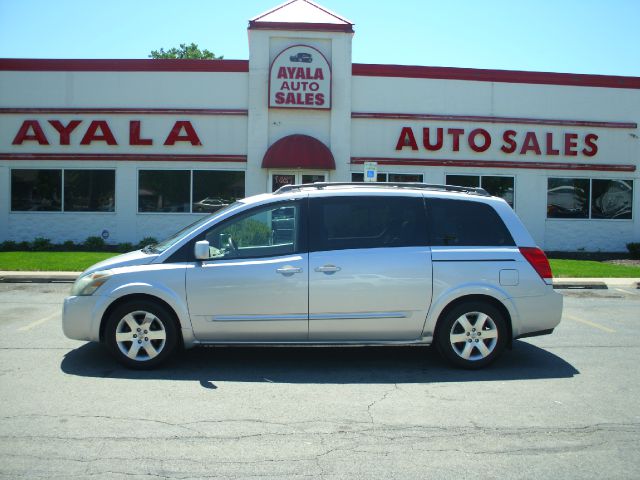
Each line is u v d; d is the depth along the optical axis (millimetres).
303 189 7031
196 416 5195
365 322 6566
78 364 6766
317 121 19172
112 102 19047
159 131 19109
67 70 18969
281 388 6051
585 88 20203
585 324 9625
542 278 6793
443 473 4156
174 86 19062
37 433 4746
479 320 6711
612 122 20281
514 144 19797
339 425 5039
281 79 18734
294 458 4363
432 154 19656
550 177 20188
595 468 4262
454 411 5414
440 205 6859
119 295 6457
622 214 20562
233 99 19156
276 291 6480
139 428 4891
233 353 7402
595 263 17609
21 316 9547
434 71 19531
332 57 19109
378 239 6680
